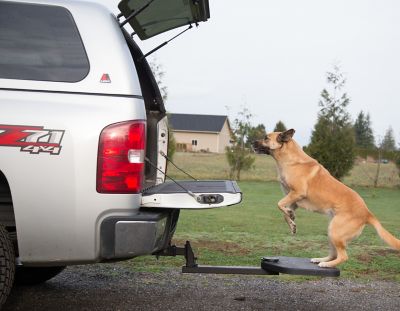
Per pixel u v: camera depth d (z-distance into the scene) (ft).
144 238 11.25
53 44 11.68
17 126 10.97
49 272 16.78
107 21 11.98
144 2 13.51
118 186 11.20
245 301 15.74
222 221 32.55
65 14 11.87
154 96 16.11
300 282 18.52
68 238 11.08
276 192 55.57
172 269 19.76
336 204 16.93
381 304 15.85
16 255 12.35
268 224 31.86
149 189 12.90
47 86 11.35
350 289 17.62
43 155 10.97
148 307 14.75
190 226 30.12
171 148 73.82
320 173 17.81
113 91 11.50
